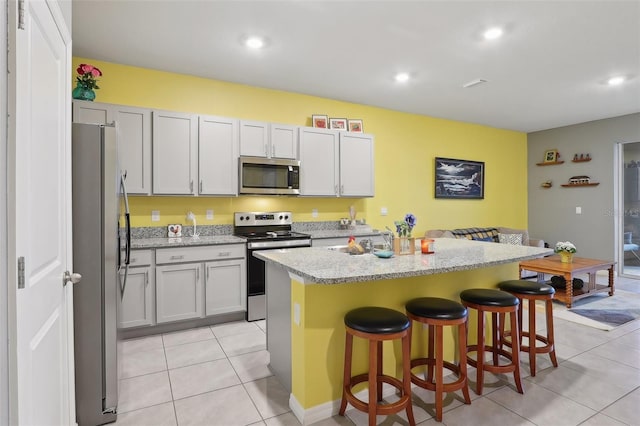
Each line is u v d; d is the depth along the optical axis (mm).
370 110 4926
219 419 1939
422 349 2340
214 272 3387
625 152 5547
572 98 4578
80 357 1831
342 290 2010
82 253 1820
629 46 3121
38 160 1191
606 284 5023
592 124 5789
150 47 3125
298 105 4379
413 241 2404
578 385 2273
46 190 1285
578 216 5992
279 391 2227
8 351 960
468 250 2594
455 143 5766
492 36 2945
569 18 2662
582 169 5934
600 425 1860
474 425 1860
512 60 3408
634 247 5492
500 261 2164
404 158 5242
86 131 1820
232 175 3697
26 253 1052
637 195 5438
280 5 2494
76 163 1803
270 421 1924
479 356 2180
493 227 6176
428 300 2082
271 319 2492
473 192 5980
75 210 1802
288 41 3018
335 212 4688
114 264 1890
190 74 3748
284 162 3920
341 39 2986
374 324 1727
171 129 3406
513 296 2227
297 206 4430
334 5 2496
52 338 1362
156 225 3646
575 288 4352
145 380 2357
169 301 3197
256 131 3824
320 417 1934
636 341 3014
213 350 2850
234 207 4035
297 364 1983
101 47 3123
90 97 2867
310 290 1912
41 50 1225
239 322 3533
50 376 1335
